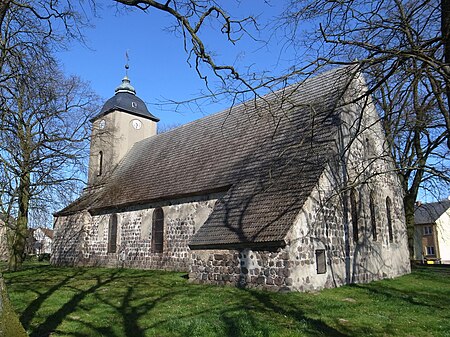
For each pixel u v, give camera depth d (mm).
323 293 10883
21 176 16719
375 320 7883
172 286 12625
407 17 7051
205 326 7195
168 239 18203
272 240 11086
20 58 11156
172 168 20328
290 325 7332
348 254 13078
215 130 20391
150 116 28047
